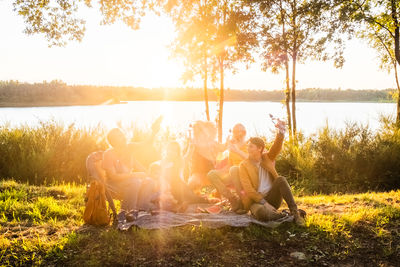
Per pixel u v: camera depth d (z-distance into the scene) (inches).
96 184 185.8
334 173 419.8
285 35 542.9
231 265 148.1
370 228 178.7
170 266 146.3
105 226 185.8
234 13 498.0
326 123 468.8
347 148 430.6
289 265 148.6
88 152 394.0
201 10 494.6
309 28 537.0
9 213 202.8
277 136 186.9
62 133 412.8
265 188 189.9
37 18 506.3
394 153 409.7
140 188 198.4
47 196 245.1
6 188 255.3
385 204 224.7
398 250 158.9
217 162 235.0
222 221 177.2
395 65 645.3
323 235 171.6
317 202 241.8
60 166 386.9
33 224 187.5
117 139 194.7
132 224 174.6
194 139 241.9
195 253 155.3
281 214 184.7
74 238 166.2
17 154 388.8
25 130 424.5
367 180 403.5
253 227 176.2
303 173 400.8
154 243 160.9
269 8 520.1
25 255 152.9
